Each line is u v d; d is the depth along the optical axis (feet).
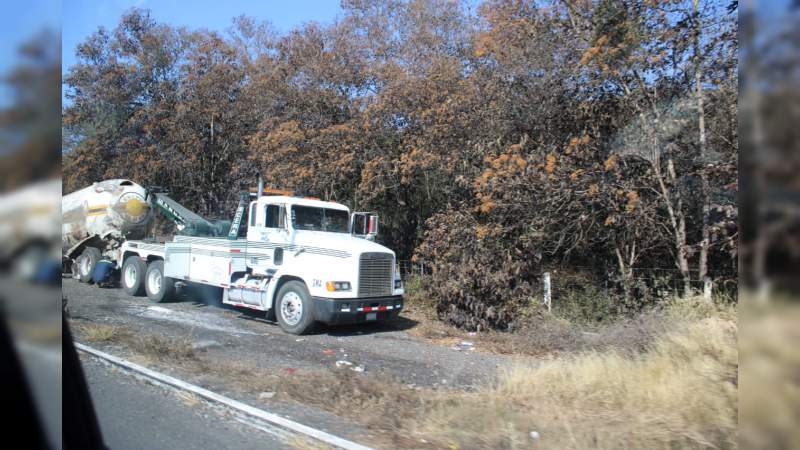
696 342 19.93
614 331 27.94
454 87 48.75
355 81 58.90
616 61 33.42
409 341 33.63
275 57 70.64
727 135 31.81
